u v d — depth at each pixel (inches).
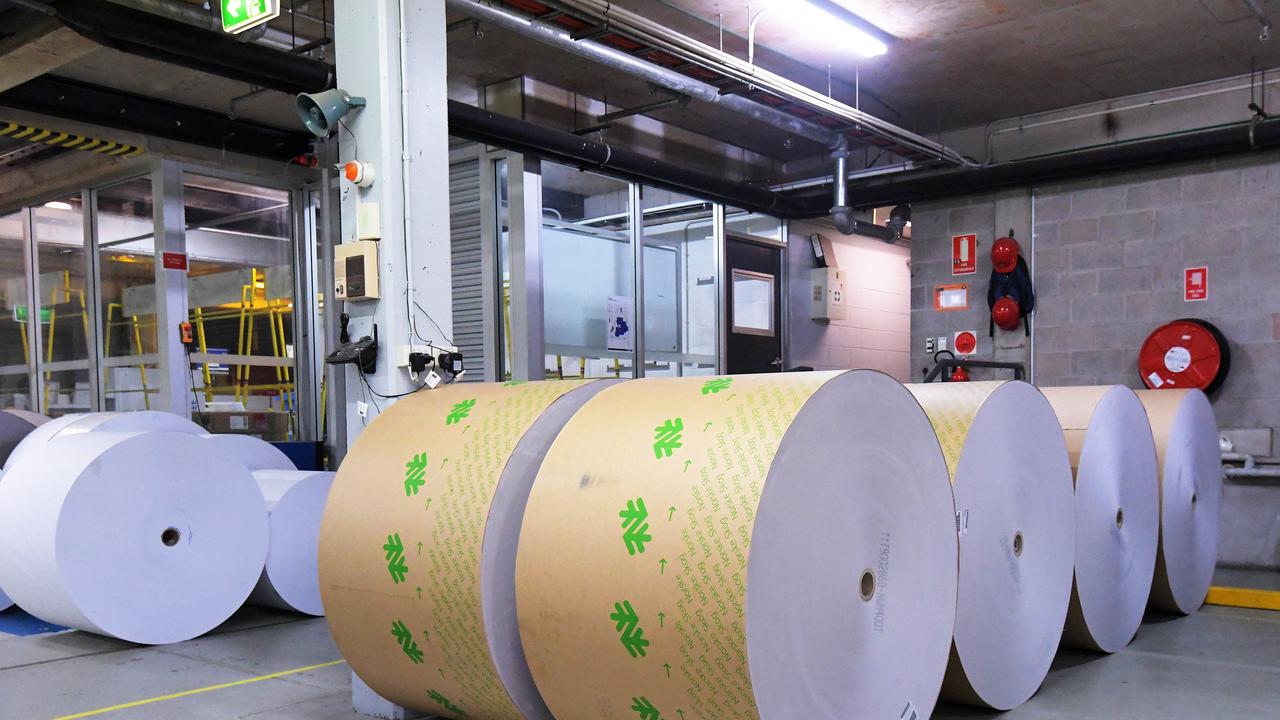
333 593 112.5
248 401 273.6
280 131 271.1
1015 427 129.1
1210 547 193.5
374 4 131.6
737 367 317.7
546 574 93.2
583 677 92.0
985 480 122.6
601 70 244.5
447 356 134.1
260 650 156.9
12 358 304.2
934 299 291.3
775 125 245.9
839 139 262.7
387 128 130.6
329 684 135.8
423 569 104.2
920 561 101.8
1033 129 277.6
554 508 94.5
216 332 267.0
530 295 247.0
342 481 114.3
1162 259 253.0
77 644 160.7
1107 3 203.0
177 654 154.1
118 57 213.2
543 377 248.8
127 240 264.4
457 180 264.7
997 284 274.4
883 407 96.7
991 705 122.5
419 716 120.0
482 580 100.0
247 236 278.1
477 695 105.7
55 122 233.6
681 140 295.9
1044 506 134.3
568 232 261.1
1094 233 263.4
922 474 102.2
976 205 283.6
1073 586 146.0
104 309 271.4
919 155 271.0
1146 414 165.9
